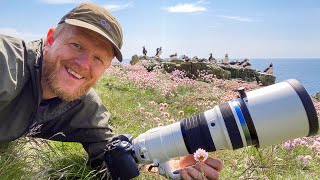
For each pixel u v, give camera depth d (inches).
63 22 22.8
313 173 34.4
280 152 38.6
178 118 52.7
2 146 24.4
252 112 23.4
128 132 40.1
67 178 26.3
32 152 26.9
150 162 25.7
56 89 22.9
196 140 24.3
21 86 22.5
